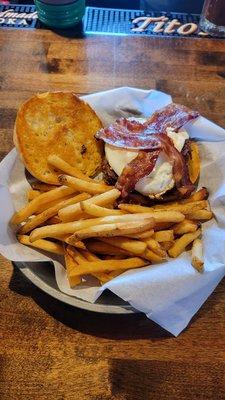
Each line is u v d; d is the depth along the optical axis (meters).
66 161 0.51
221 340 0.41
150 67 0.71
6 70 0.68
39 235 0.42
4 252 0.42
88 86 0.67
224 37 0.77
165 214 0.42
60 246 0.43
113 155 0.49
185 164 0.48
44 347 0.40
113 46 0.74
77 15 0.75
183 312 0.40
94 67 0.70
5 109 0.62
